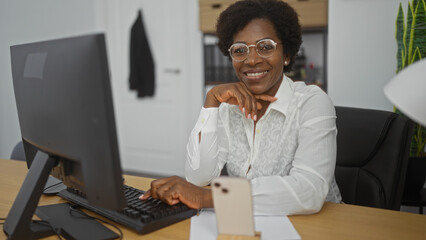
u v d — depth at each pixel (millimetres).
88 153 776
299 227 942
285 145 1304
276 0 1295
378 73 2496
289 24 1286
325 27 2891
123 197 781
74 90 765
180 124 3896
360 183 1371
